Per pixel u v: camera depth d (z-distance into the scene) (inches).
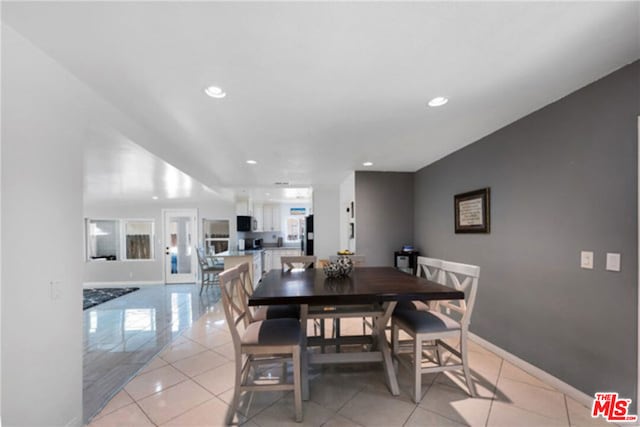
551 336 86.3
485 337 115.0
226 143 118.0
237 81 69.8
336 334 110.1
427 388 87.0
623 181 67.4
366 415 75.4
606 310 71.2
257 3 45.8
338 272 102.7
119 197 239.6
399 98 80.1
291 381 92.2
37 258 57.4
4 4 45.0
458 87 74.6
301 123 97.0
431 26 51.6
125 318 167.0
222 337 135.0
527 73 68.5
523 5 47.0
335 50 58.2
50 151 60.6
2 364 50.8
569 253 80.5
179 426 72.0
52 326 60.7
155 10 46.9
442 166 146.0
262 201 334.3
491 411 75.9
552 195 85.6
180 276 282.8
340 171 175.6
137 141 96.0
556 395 81.8
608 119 70.2
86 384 92.3
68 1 44.6
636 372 65.3
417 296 76.8
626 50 60.2
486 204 112.7
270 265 311.4
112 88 72.1
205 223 286.8
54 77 61.2
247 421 73.7
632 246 65.8
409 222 177.8
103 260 277.7
